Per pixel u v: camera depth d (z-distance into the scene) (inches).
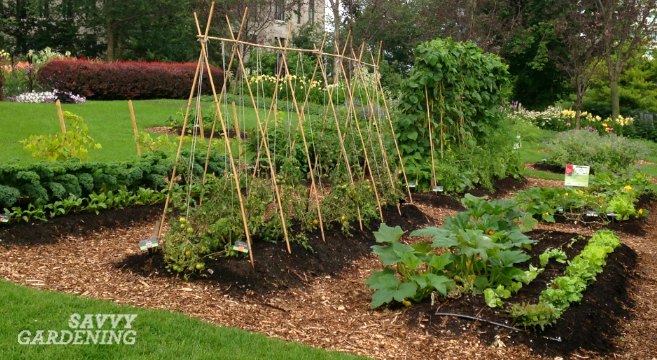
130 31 1212.5
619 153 631.2
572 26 1085.1
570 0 1047.6
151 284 218.5
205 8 1130.0
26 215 278.1
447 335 195.8
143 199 326.0
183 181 358.3
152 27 1231.5
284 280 230.2
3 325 170.6
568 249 278.5
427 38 1055.0
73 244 263.1
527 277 226.5
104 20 1170.0
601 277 251.3
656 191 540.1
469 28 992.2
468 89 466.0
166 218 316.2
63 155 345.1
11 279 213.8
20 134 509.7
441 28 1063.0
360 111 471.5
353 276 253.4
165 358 160.2
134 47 1243.8
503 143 508.4
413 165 421.4
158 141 398.6
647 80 1315.2
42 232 266.1
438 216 370.0
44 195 283.6
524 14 1168.2
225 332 180.5
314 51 297.1
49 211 291.1
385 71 1002.1
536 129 811.4
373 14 1100.5
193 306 203.0
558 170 638.5
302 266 244.7
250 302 211.8
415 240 316.2
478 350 187.9
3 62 857.5
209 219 239.6
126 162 331.9
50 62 799.7
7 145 465.4
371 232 305.9
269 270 229.8
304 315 207.0
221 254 238.2
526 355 186.7
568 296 213.9
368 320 206.7
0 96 713.6
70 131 352.5
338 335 192.9
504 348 189.3
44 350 159.6
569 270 239.1
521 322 197.9
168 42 1245.1
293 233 265.7
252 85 861.8
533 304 208.8
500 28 1053.8
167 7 1175.0
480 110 483.2
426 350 186.4
